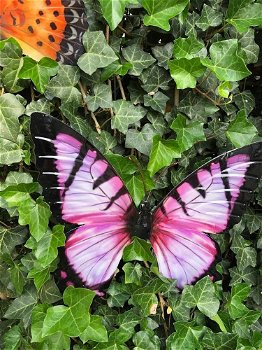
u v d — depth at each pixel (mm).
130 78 513
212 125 521
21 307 508
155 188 514
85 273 477
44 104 475
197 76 472
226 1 518
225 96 472
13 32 450
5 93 466
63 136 420
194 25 495
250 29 507
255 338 521
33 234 462
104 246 470
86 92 489
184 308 507
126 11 485
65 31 453
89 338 476
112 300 509
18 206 460
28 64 448
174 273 492
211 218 474
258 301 570
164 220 469
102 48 461
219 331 537
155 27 493
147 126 504
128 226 465
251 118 560
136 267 493
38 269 472
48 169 431
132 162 481
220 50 471
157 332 536
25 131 477
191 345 499
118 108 492
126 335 499
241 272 562
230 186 463
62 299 515
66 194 442
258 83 577
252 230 556
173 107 513
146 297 498
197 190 458
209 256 490
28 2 442
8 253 498
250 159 455
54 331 460
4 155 465
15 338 513
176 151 483
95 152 428
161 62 493
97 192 446
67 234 463
